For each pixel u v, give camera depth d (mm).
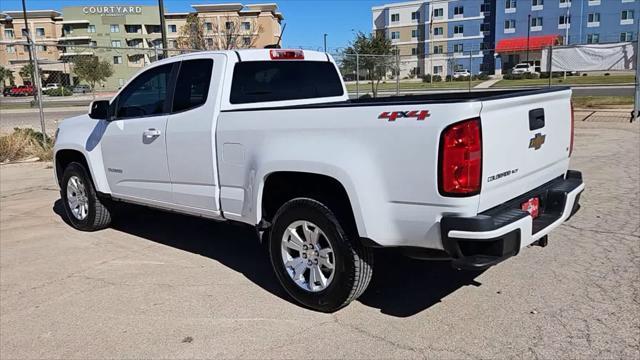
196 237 6086
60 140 6480
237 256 5387
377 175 3451
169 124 4945
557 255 4934
